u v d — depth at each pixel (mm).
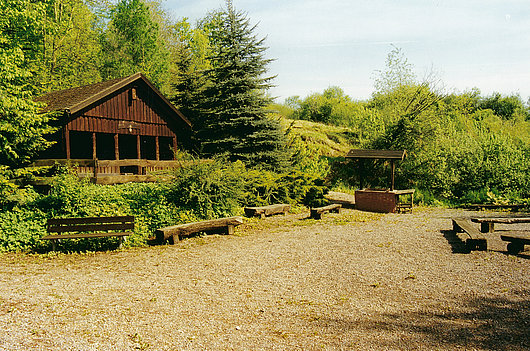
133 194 12672
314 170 19875
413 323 5148
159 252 9469
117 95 19609
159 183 13422
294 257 8727
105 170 20047
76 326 4977
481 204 17594
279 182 16328
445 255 8570
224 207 13320
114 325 5070
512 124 32906
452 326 5020
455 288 6453
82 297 6152
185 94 23984
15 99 11328
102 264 8469
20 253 9539
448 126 21344
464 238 10250
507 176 20078
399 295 6215
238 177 13930
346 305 5852
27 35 19375
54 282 7016
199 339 4734
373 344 4574
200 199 12562
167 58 35906
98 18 36438
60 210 11352
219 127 18859
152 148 24281
